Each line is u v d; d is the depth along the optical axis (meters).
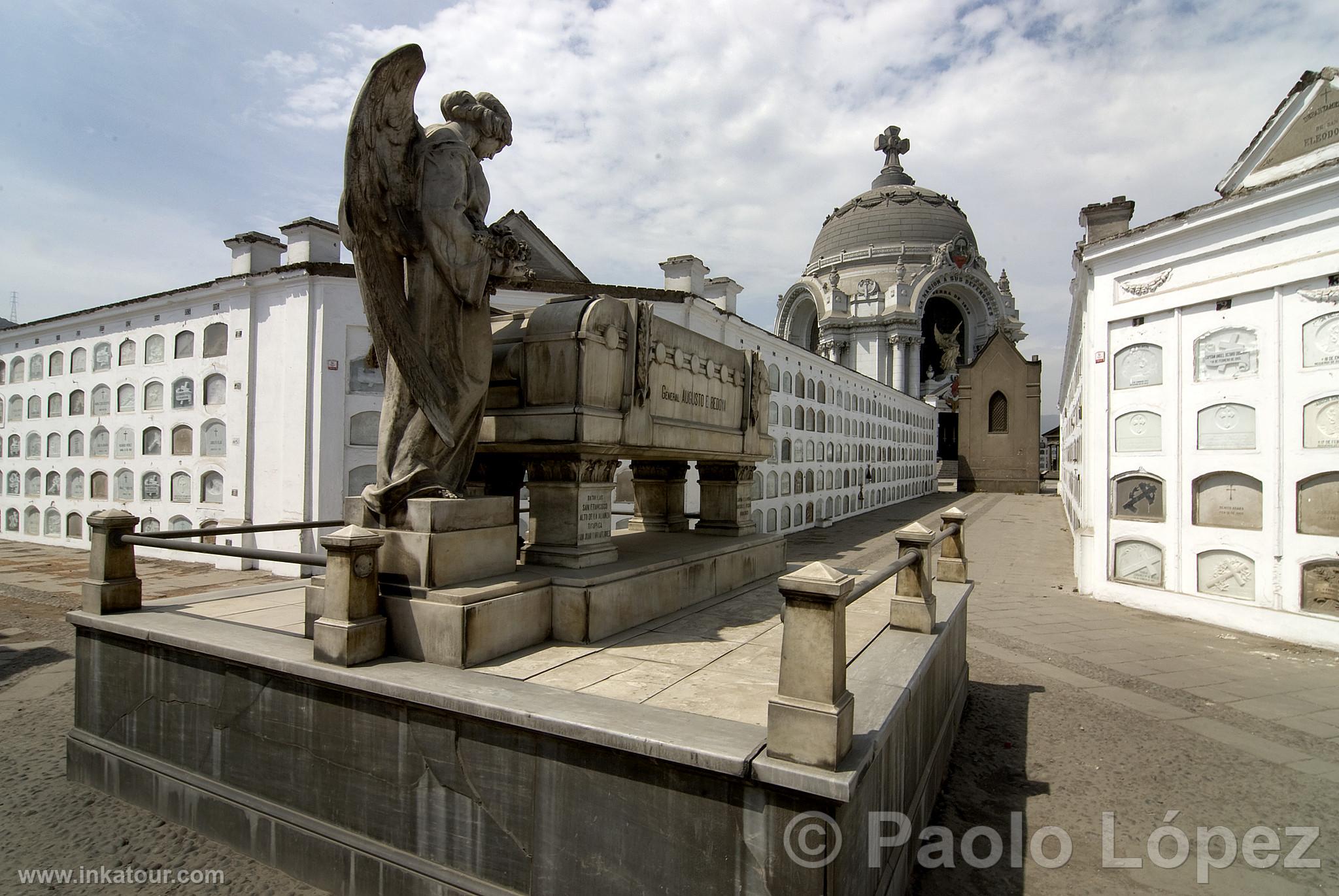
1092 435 11.37
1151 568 10.45
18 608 10.61
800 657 2.64
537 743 3.04
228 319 14.38
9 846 3.91
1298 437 8.56
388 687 3.34
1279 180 8.62
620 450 5.25
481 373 4.46
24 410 19.83
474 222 4.38
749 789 2.60
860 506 27.50
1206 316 9.62
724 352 7.01
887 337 50.50
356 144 3.71
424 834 3.28
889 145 65.31
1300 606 8.52
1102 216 11.35
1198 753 5.30
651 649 4.29
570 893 2.93
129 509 16.45
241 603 5.23
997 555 16.88
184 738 4.16
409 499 4.06
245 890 3.53
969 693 6.73
